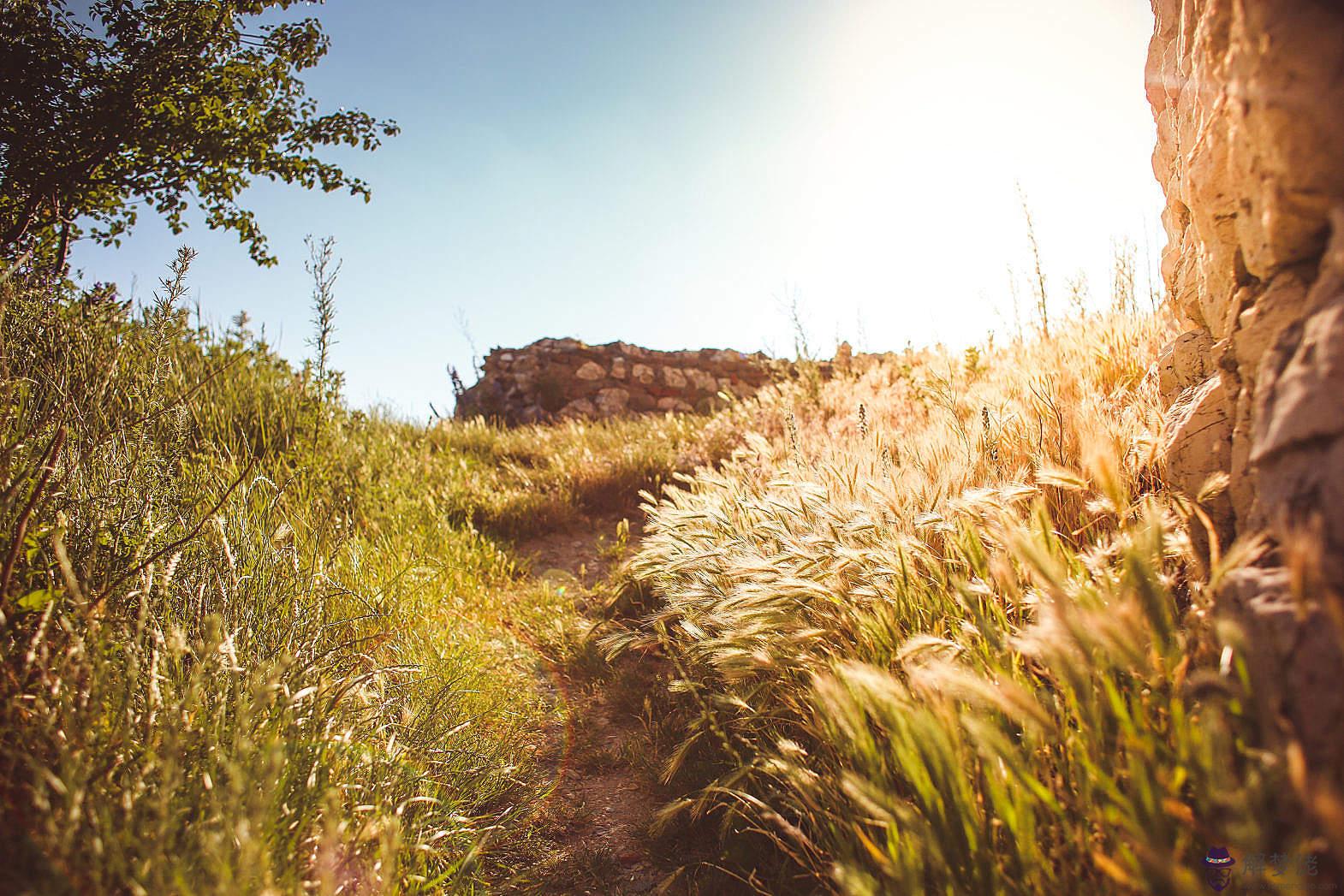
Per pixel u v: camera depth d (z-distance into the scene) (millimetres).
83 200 3852
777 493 3646
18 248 3459
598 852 2354
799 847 2023
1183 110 2072
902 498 2924
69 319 2830
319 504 3990
